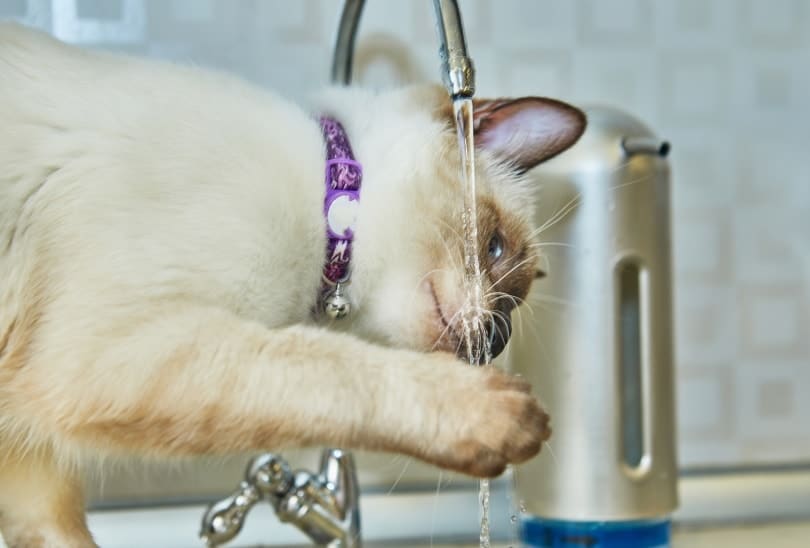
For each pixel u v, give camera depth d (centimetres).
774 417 89
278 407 65
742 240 89
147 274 66
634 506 77
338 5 85
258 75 85
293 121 72
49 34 74
